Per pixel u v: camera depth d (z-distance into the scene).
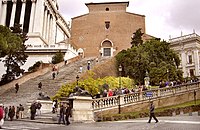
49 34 68.75
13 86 34.59
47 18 67.44
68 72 37.97
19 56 38.88
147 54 35.94
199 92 26.69
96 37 58.12
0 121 13.93
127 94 20.72
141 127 12.60
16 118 21.95
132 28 58.22
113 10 59.56
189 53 57.88
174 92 24.34
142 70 35.34
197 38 57.28
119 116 17.84
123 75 39.06
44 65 43.25
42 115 21.27
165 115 19.52
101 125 14.59
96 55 56.97
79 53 56.22
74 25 60.06
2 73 45.69
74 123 16.67
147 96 22.00
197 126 12.34
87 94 18.20
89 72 34.91
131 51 38.75
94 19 59.28
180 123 13.80
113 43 57.34
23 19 60.44
